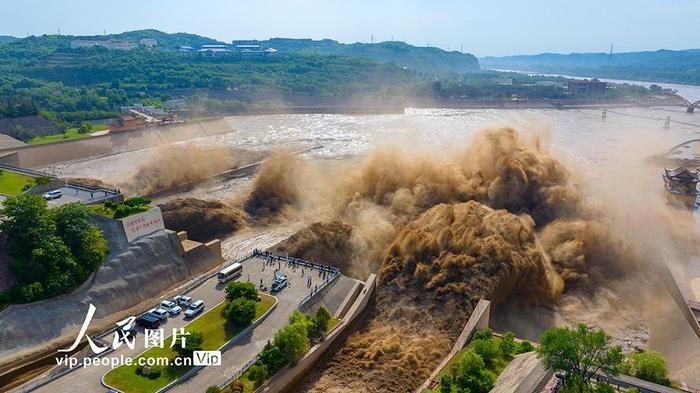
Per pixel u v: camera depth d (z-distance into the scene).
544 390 49.94
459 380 56.84
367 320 80.19
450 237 95.31
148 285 81.50
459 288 83.69
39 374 63.00
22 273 69.19
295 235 106.06
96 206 89.25
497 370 60.03
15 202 72.75
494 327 83.62
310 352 65.25
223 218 119.50
